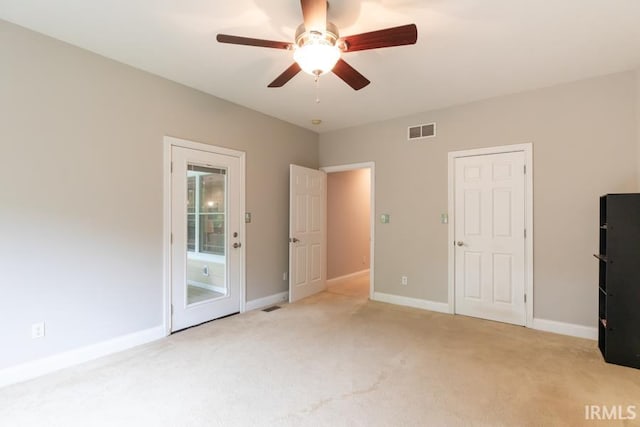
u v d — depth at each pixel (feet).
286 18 7.35
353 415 6.33
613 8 6.84
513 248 11.62
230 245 12.63
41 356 7.95
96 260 8.94
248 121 13.29
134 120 9.75
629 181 9.75
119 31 7.88
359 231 20.93
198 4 6.86
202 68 9.81
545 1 6.66
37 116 7.93
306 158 16.26
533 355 9.00
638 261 8.25
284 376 7.86
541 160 11.08
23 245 7.72
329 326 11.39
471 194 12.49
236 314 12.75
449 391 7.18
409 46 8.41
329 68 6.78
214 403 6.73
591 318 10.24
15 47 7.61
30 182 7.82
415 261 13.82
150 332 10.11
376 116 14.24
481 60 9.16
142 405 6.65
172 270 10.74
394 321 11.94
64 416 6.27
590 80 10.28
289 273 14.75
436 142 13.26
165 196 10.53
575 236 10.51
